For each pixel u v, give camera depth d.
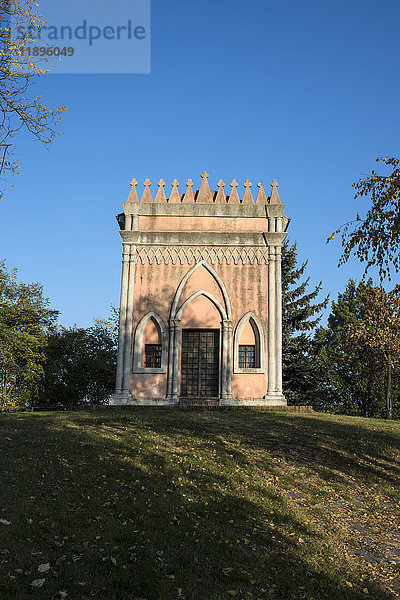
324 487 14.59
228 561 9.50
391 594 9.07
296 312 43.22
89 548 9.26
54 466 13.34
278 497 13.34
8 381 42.81
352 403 49.38
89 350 48.09
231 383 25.95
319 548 10.62
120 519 10.66
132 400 25.62
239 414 22.72
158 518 10.92
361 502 13.88
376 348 44.16
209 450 16.53
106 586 8.18
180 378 26.48
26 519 10.05
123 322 26.50
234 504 12.34
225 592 8.47
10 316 43.59
